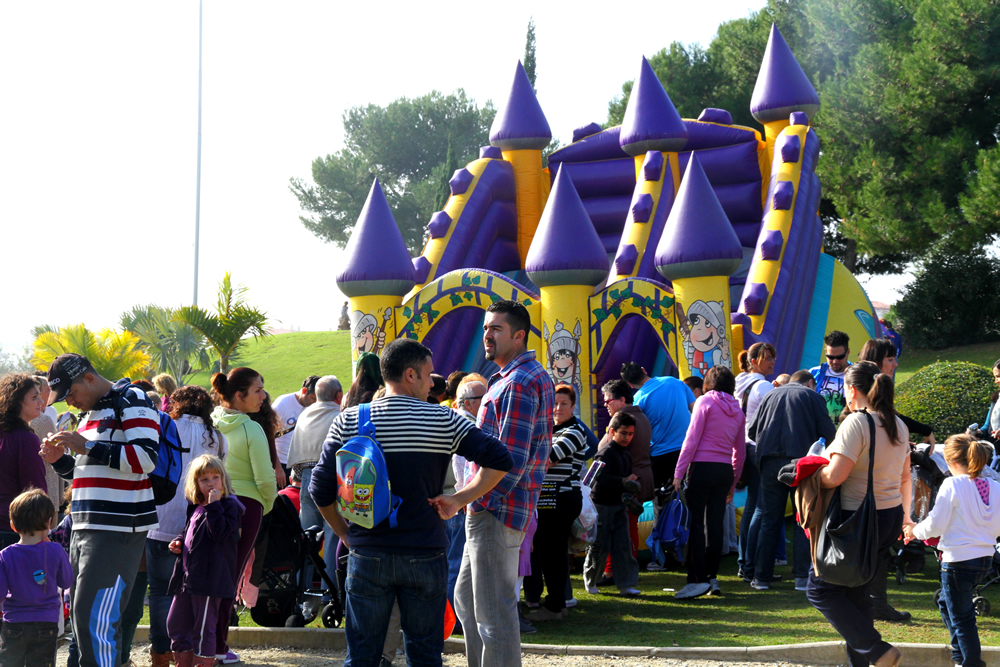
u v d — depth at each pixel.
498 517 4.36
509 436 4.34
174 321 21.98
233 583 5.36
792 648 5.46
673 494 8.40
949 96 24.30
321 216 47.34
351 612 3.83
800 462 4.78
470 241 15.56
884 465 4.77
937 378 11.41
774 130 16.14
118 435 4.77
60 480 6.41
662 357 15.80
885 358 6.53
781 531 7.77
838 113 25.80
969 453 5.09
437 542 3.85
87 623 4.64
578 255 11.23
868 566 4.59
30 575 4.86
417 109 47.81
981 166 22.92
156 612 5.46
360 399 6.18
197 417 5.76
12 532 5.30
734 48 31.52
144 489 4.88
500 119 16.80
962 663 5.05
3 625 4.82
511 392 4.41
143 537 4.89
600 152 16.91
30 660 4.88
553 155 17.20
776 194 14.30
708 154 16.20
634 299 11.34
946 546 5.11
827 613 4.75
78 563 4.73
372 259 12.49
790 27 30.11
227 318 21.00
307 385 8.92
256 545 6.45
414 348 4.02
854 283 16.16
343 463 3.77
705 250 10.81
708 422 7.13
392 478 3.80
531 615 6.55
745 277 15.46
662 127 14.89
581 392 11.37
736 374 12.23
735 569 8.39
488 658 4.35
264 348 31.55
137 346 22.80
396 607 4.58
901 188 24.97
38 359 19.61
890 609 6.21
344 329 37.91
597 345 11.52
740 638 5.92
